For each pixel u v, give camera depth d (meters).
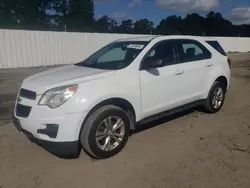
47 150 4.17
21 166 3.71
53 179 3.41
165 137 4.71
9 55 14.83
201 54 5.68
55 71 4.50
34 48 15.74
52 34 16.38
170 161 3.84
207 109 6.00
